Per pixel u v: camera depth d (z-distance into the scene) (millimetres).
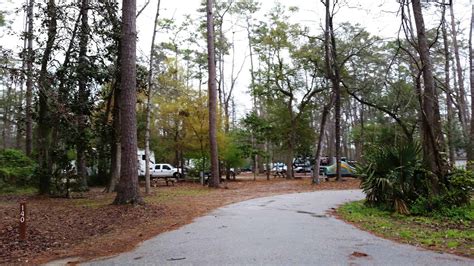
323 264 6172
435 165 13438
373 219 11492
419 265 6090
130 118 14742
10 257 7426
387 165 13883
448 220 11484
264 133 36938
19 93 35062
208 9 25297
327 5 27328
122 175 14734
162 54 33000
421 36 14156
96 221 11570
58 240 8984
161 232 9617
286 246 7551
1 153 25359
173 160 46438
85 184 24109
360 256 6703
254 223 10586
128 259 6938
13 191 22531
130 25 14961
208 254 7008
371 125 38281
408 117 21609
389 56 25641
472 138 26531
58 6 19641
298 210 13562
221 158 32062
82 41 19953
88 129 21812
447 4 14719
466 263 6211
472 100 26859
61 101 16094
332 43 27641
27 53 18578
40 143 20844
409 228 9945
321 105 43188
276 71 34812
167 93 31219
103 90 23781
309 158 46375
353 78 28141
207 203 16047
